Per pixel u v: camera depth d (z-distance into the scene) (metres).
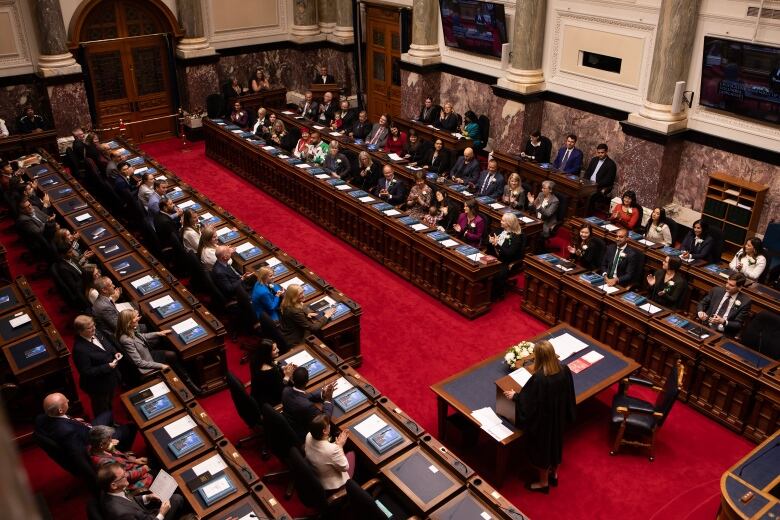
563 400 6.04
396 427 6.14
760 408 7.03
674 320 7.86
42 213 10.73
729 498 5.44
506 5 13.85
